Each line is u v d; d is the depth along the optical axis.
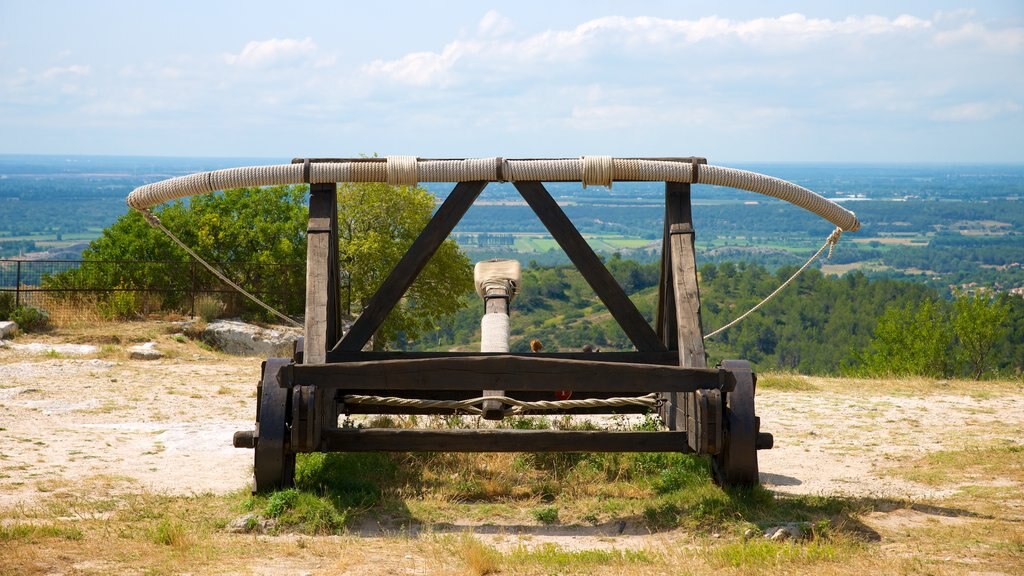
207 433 11.17
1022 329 62.38
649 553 6.32
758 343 102.25
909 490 8.52
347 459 8.48
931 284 174.25
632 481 8.45
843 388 16.12
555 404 7.98
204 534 6.66
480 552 5.99
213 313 23.19
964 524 7.12
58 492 7.91
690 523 7.08
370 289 31.70
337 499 7.40
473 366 7.16
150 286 24.58
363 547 6.39
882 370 33.91
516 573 5.82
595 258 8.80
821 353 96.75
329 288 8.95
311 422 7.18
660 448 7.62
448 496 7.97
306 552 6.24
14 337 19.44
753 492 7.50
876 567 5.87
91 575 5.48
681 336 8.04
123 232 25.86
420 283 32.12
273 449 7.18
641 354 8.95
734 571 5.81
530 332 95.75
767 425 12.21
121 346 19.47
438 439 7.53
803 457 10.18
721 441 7.25
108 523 6.86
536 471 8.76
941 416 13.09
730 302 115.31
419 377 7.17
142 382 15.23
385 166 8.52
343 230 32.59
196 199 26.73
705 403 7.21
